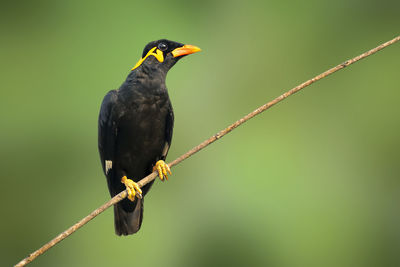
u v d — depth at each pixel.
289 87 15.21
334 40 15.61
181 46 8.16
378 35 15.60
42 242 13.69
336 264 12.53
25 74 14.04
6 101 13.85
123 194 5.68
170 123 8.05
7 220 13.73
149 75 7.89
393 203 13.53
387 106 14.60
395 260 13.27
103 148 8.00
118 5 14.08
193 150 6.12
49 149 13.70
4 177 13.65
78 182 13.71
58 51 14.04
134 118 7.76
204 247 12.89
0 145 13.65
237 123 6.04
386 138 14.25
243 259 12.48
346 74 15.30
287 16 15.75
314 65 15.48
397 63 15.13
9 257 13.68
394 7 15.50
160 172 7.90
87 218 5.56
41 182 13.71
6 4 14.29
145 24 14.06
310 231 12.41
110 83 13.61
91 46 13.93
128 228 8.16
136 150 7.92
